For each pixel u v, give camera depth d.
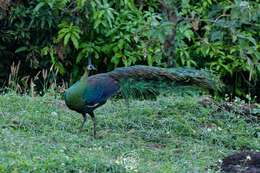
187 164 10.36
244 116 12.98
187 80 11.44
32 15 15.64
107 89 11.10
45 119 11.95
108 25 15.43
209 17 15.12
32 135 11.17
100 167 9.62
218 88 13.26
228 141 11.76
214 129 12.18
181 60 15.38
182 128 12.09
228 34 14.29
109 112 12.67
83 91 10.98
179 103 12.99
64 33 15.31
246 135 12.16
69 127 11.75
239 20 12.77
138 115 12.48
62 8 15.47
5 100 12.80
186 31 14.41
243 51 14.01
